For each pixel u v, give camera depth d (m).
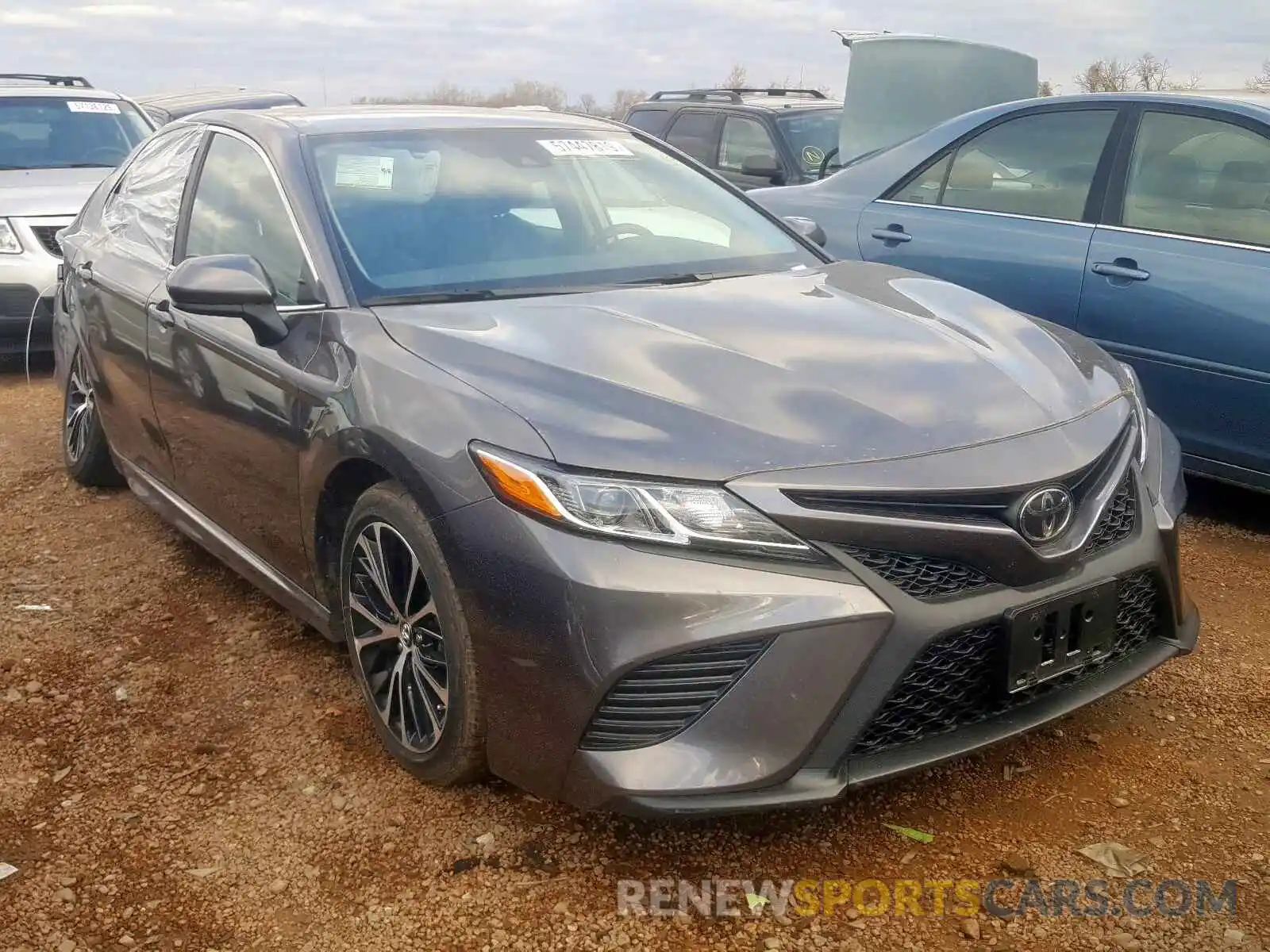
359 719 3.22
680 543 2.31
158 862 2.63
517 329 2.88
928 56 7.88
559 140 3.97
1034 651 2.50
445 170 3.65
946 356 2.84
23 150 8.74
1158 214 4.60
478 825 2.72
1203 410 4.38
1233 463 4.34
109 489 5.23
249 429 3.34
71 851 2.68
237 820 2.78
